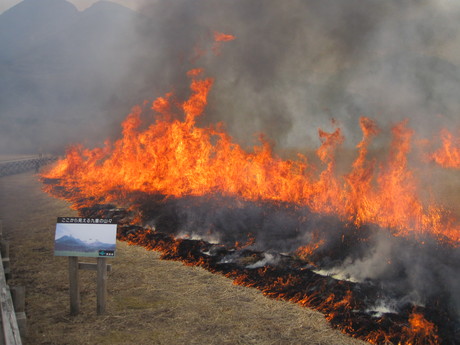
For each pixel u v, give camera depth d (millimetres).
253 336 5105
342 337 5125
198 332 5203
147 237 10016
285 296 6438
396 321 5387
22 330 4707
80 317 5574
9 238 9859
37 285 6777
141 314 5711
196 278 7289
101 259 5621
